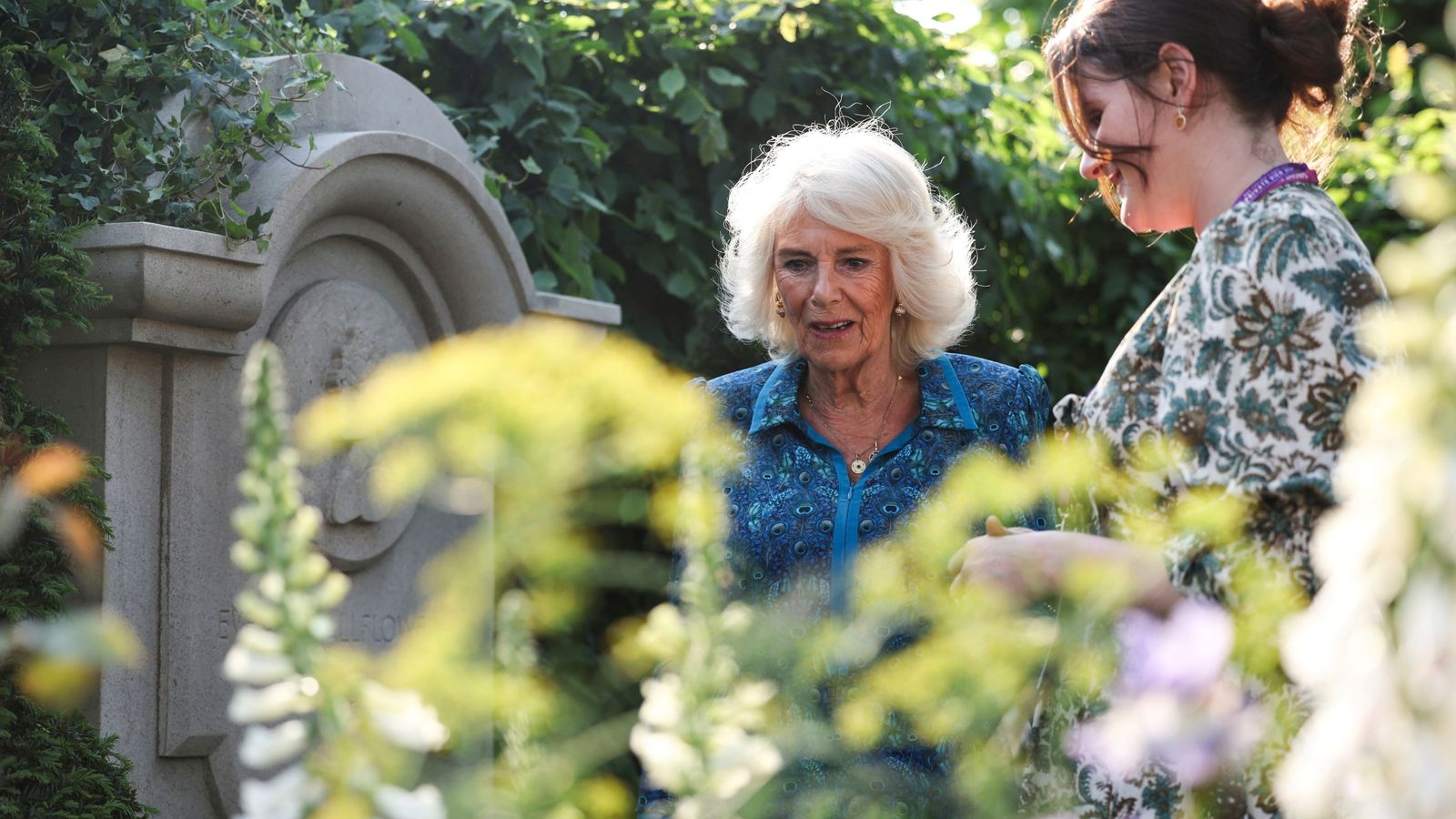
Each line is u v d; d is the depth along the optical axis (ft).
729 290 8.45
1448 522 2.47
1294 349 4.94
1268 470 4.86
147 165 9.69
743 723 3.26
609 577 3.94
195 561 9.67
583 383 3.43
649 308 15.65
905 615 4.49
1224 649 3.61
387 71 11.37
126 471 9.33
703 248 15.44
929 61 16.51
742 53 15.29
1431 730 2.50
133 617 9.29
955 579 4.74
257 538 2.98
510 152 14.37
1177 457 5.05
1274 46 5.38
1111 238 18.10
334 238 10.84
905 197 7.52
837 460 7.55
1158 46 5.42
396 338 11.16
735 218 8.17
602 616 13.00
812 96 15.88
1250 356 4.98
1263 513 4.91
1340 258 5.04
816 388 7.82
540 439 3.41
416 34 14.15
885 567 4.35
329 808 2.81
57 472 5.40
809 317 7.49
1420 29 23.91
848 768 4.17
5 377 8.90
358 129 11.02
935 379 7.74
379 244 11.09
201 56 10.12
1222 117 5.46
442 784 3.24
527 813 3.31
